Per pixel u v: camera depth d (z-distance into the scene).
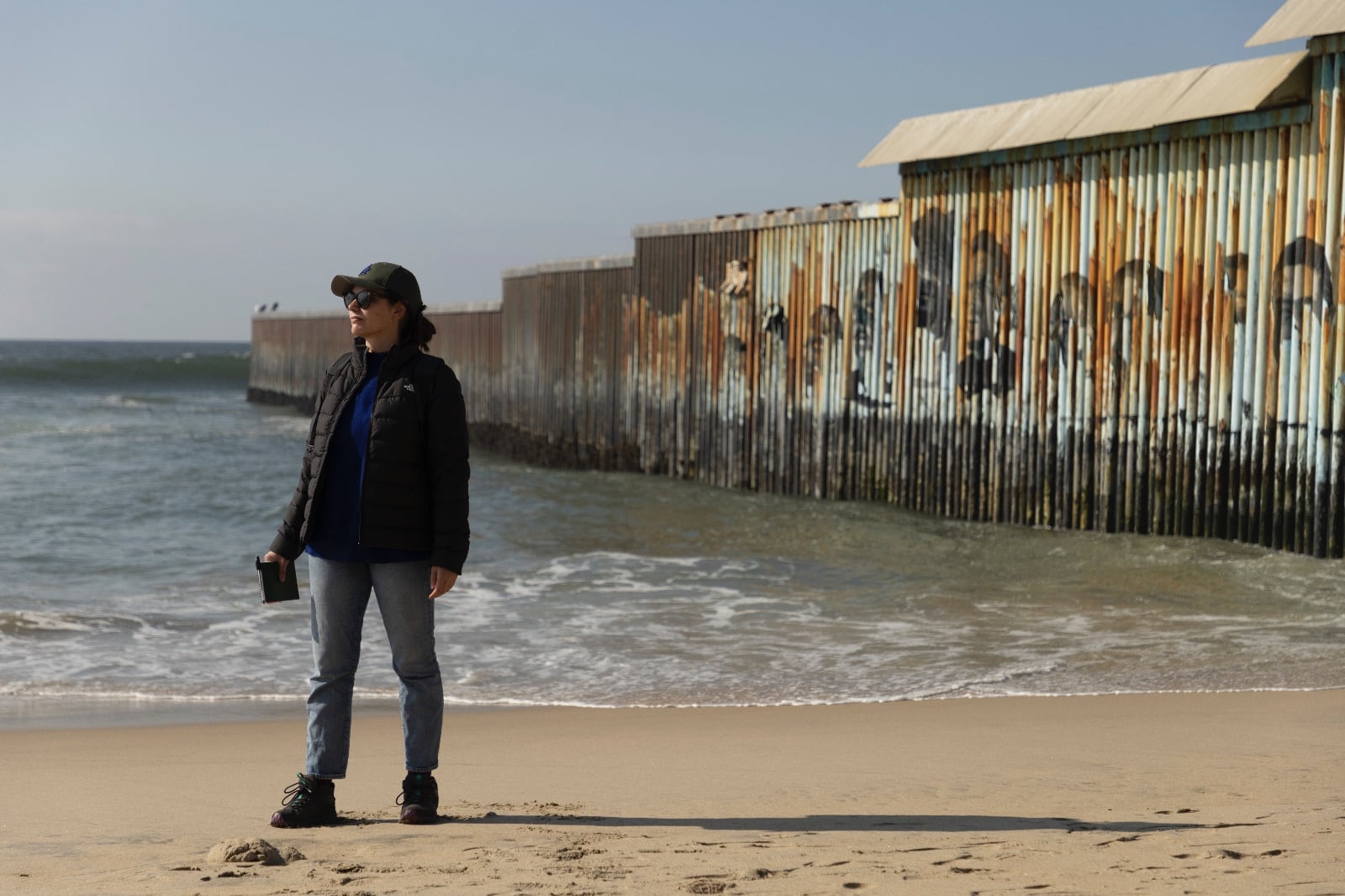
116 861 3.36
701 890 2.90
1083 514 14.81
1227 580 11.22
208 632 9.39
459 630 9.41
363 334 4.04
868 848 3.45
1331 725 5.82
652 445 23.70
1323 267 12.32
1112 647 8.45
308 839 3.71
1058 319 15.11
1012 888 2.87
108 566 13.12
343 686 4.04
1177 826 3.70
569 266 27.16
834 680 7.64
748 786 4.65
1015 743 5.52
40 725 6.48
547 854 3.37
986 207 16.09
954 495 16.56
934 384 16.91
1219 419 13.34
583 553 13.84
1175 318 13.82
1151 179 14.05
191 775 5.05
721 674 7.88
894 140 17.83
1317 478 12.30
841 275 18.58
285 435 36.75
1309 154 12.50
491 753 5.49
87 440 33.12
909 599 10.70
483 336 33.84
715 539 14.94
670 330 22.97
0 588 11.44
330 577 4.00
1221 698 6.70
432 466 4.01
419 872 3.16
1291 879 2.88
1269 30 12.80
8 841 3.70
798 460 19.50
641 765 5.16
